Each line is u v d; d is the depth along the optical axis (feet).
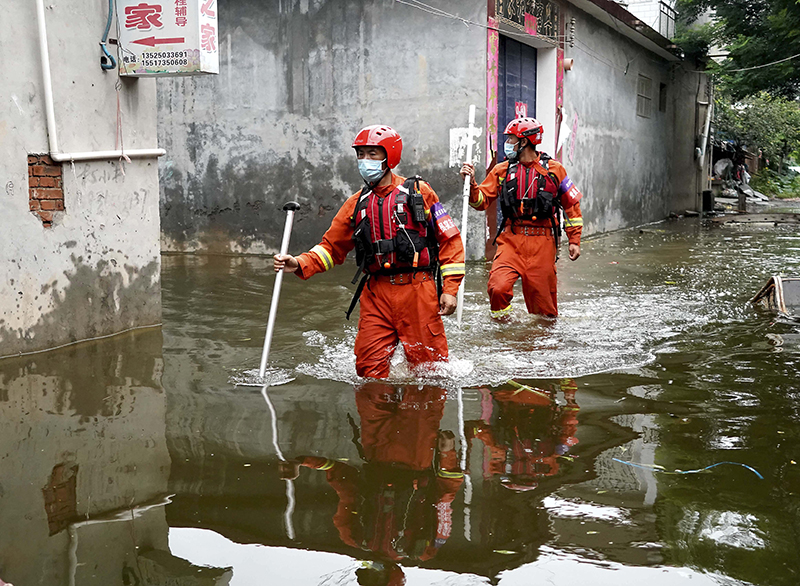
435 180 36.78
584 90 48.16
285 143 39.40
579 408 13.42
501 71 39.01
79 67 19.20
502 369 16.05
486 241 36.58
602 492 9.78
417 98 36.68
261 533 8.71
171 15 19.80
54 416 13.21
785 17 58.59
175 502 9.57
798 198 107.34
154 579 7.73
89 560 8.14
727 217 68.54
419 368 15.61
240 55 39.65
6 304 17.61
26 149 17.92
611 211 54.95
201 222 41.45
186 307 24.30
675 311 22.77
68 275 19.11
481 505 9.40
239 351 18.13
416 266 15.05
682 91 71.82
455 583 7.58
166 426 12.60
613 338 19.13
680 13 71.77
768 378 15.28
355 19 37.35
